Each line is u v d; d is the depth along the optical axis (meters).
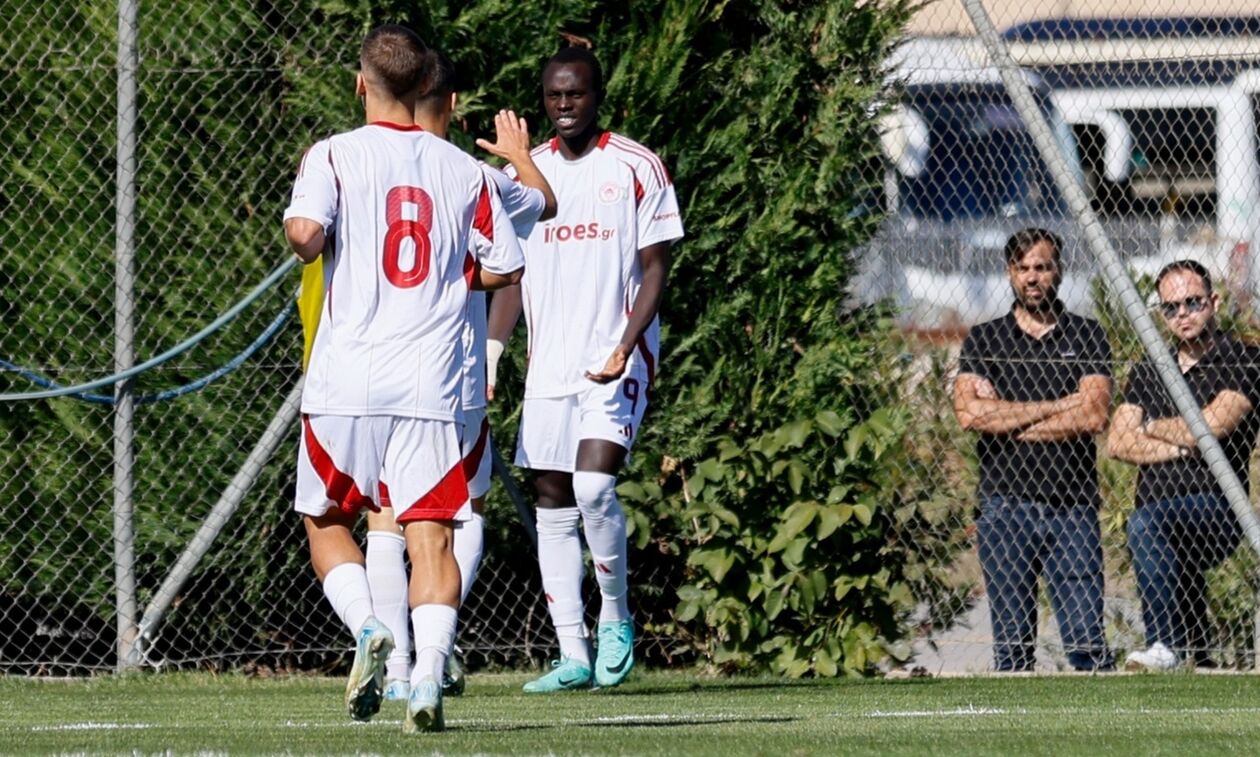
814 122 26.89
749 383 26.80
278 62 26.11
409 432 15.80
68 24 26.03
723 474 26.06
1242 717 19.58
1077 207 26.58
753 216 26.89
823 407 26.83
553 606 23.92
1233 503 26.42
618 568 23.47
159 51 26.06
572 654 23.81
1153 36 34.09
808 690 24.00
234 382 26.22
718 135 26.48
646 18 26.67
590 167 23.44
